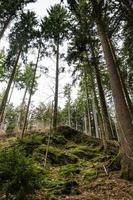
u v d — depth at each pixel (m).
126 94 17.08
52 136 19.33
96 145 18.28
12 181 7.61
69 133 20.41
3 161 8.15
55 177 11.87
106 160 14.08
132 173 9.81
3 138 24.09
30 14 22.23
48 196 9.15
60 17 23.86
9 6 19.38
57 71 23.31
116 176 10.58
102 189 9.57
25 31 22.09
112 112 41.44
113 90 11.20
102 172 11.59
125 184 9.49
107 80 22.72
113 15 12.44
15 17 20.72
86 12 14.12
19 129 33.81
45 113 22.42
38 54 24.86
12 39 21.55
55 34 24.00
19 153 8.52
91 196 9.01
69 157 15.48
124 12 12.08
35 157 14.97
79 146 18.14
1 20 19.78
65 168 13.12
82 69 22.88
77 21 17.94
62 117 52.00
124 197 8.48
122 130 10.38
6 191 7.62
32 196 8.22
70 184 10.28
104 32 12.74
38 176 8.39
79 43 16.88
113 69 11.61
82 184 10.55
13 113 48.81
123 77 17.64
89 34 16.16
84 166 13.65
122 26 13.27
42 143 17.78
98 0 13.47
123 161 10.34
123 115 10.48
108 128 17.55
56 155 15.54
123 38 14.59
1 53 28.77
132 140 10.05
